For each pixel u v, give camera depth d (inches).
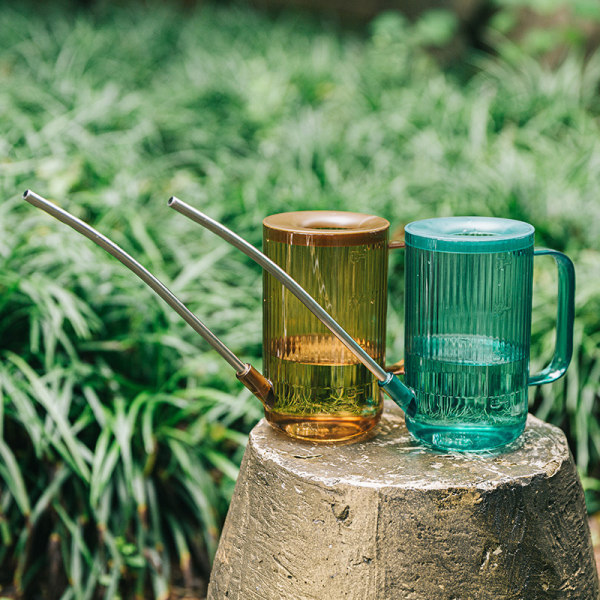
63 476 91.2
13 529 93.7
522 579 54.3
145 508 91.4
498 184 134.3
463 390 54.6
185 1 288.2
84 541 92.9
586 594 57.8
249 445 59.1
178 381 104.0
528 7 238.5
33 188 121.5
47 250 104.7
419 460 56.0
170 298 54.0
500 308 53.8
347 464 55.4
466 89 202.4
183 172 152.5
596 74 195.6
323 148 152.6
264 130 169.8
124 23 251.1
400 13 271.4
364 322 55.9
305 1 283.9
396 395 54.9
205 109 180.4
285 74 198.1
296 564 54.8
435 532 52.5
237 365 56.0
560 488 55.7
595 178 139.7
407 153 158.9
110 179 132.9
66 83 174.4
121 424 89.5
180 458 91.7
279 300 55.4
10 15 246.2
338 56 225.5
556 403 106.3
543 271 119.1
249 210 128.0
